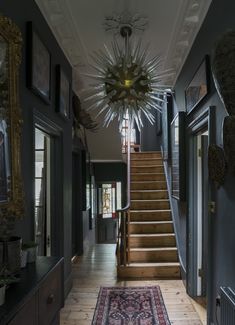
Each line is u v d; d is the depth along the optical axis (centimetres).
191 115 343
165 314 310
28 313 134
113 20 304
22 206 195
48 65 277
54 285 177
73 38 333
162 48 361
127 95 227
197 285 354
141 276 425
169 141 516
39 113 253
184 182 386
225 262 219
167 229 498
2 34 173
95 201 836
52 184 334
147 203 546
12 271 153
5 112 177
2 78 174
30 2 237
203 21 276
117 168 833
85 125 530
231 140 189
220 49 188
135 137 785
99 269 468
